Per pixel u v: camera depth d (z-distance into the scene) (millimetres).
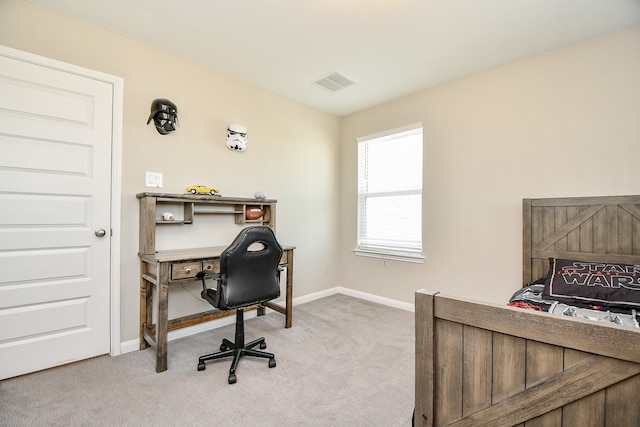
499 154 2551
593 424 698
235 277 1882
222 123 2713
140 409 1526
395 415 1508
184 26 2041
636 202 1894
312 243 3572
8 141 1747
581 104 2162
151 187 2283
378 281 3480
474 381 878
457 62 2490
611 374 662
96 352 2051
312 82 2904
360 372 1920
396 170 3373
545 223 2236
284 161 3256
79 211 1978
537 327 755
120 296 2133
